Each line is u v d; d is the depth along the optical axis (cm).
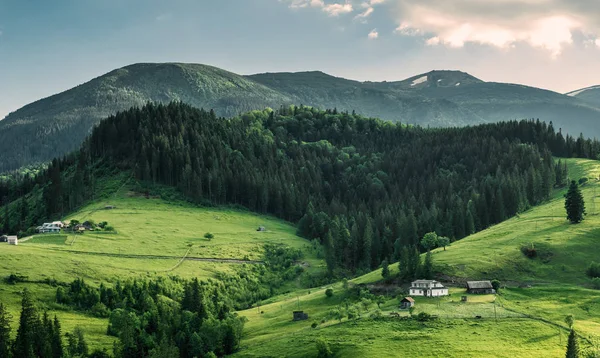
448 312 16950
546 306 17425
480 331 15462
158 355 15900
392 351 14538
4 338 16375
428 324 16075
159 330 18025
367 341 15388
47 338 16450
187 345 17200
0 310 16625
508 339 14938
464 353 14100
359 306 18262
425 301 18125
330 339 16012
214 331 17388
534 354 14000
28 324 16538
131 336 17025
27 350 16000
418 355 14162
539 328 15600
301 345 16112
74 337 16938
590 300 17850
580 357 13562
